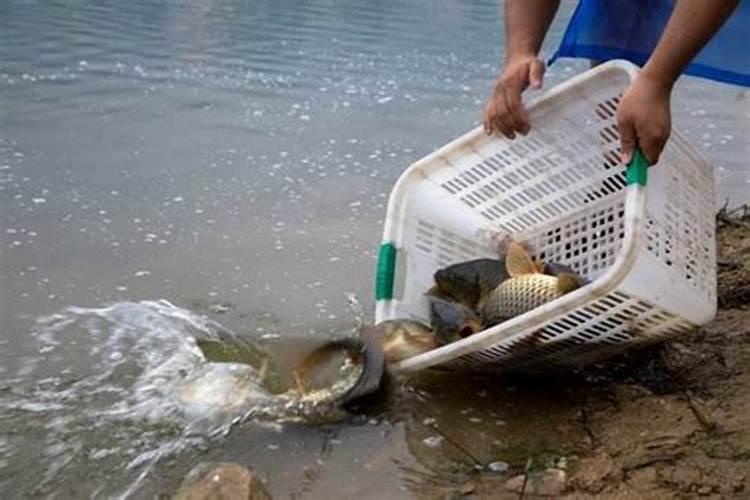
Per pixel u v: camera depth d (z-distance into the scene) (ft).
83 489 5.46
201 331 7.32
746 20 7.34
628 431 6.01
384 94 15.49
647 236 5.88
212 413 6.23
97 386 6.51
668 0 7.55
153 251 8.84
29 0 22.67
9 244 8.83
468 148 7.51
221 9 23.12
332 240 9.29
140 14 21.84
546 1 7.21
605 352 6.51
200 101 14.56
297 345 7.10
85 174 10.95
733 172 11.70
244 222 9.68
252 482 5.31
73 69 16.12
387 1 26.02
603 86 6.94
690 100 15.34
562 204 7.52
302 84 15.94
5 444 5.84
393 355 6.57
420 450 5.88
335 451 5.87
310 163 11.75
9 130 12.51
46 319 7.42
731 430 5.94
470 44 20.21
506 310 6.67
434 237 7.56
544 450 5.86
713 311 6.57
